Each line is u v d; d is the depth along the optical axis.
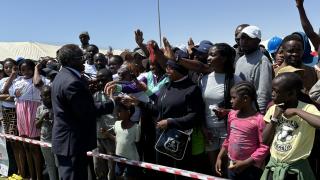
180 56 4.19
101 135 5.30
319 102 3.17
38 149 6.24
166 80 4.64
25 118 6.23
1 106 6.94
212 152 4.18
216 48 4.01
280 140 3.07
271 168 3.12
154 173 4.74
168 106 4.17
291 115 2.91
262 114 3.80
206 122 4.17
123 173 4.84
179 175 4.36
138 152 4.86
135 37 5.59
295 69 3.57
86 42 8.18
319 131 3.34
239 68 4.22
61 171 4.41
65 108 4.26
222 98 4.01
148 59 5.80
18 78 6.55
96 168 5.50
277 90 2.99
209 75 4.20
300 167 2.98
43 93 5.52
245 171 3.53
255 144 3.47
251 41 4.08
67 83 4.15
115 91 4.68
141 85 4.70
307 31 4.07
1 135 6.61
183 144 4.05
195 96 4.10
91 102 4.28
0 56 26.08
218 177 3.88
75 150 4.27
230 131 3.64
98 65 6.29
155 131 4.68
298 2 4.04
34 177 6.45
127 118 4.81
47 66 6.60
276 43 5.36
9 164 6.89
